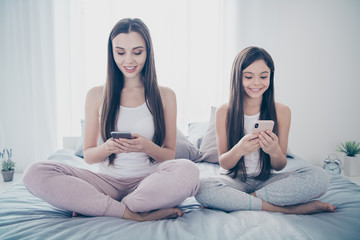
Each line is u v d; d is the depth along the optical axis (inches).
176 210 41.2
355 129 111.0
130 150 44.3
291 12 110.3
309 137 112.6
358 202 44.8
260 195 43.6
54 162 41.1
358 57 109.0
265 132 46.1
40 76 108.3
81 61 112.1
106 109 49.0
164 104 52.9
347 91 110.3
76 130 114.3
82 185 39.5
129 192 45.8
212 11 113.3
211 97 115.3
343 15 108.5
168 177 40.1
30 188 38.9
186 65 112.7
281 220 37.3
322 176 42.0
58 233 34.3
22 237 33.9
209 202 43.6
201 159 80.2
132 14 111.9
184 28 113.1
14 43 107.3
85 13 111.5
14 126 109.1
